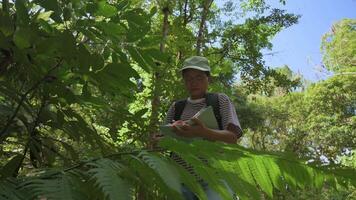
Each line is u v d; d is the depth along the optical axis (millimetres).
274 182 1470
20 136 2328
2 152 2445
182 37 6594
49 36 2084
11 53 2176
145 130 3125
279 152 1481
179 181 1349
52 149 2473
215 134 2465
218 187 1453
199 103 3043
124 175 1379
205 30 8508
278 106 24609
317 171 1456
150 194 1503
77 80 2209
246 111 17469
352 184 1445
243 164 1462
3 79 2299
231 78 9672
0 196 1205
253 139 21062
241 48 9359
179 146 1422
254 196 1433
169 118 3188
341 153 22688
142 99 5387
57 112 2348
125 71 2098
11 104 2439
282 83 10227
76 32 2156
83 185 1327
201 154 1422
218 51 9000
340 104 23703
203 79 3084
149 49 2262
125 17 2260
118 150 2551
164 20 6559
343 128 22812
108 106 2455
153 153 1460
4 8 2129
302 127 24094
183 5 8008
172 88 5207
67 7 2100
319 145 23578
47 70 2104
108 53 2219
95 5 2092
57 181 1287
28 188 1279
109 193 1185
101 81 2143
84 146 2734
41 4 2076
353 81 23406
